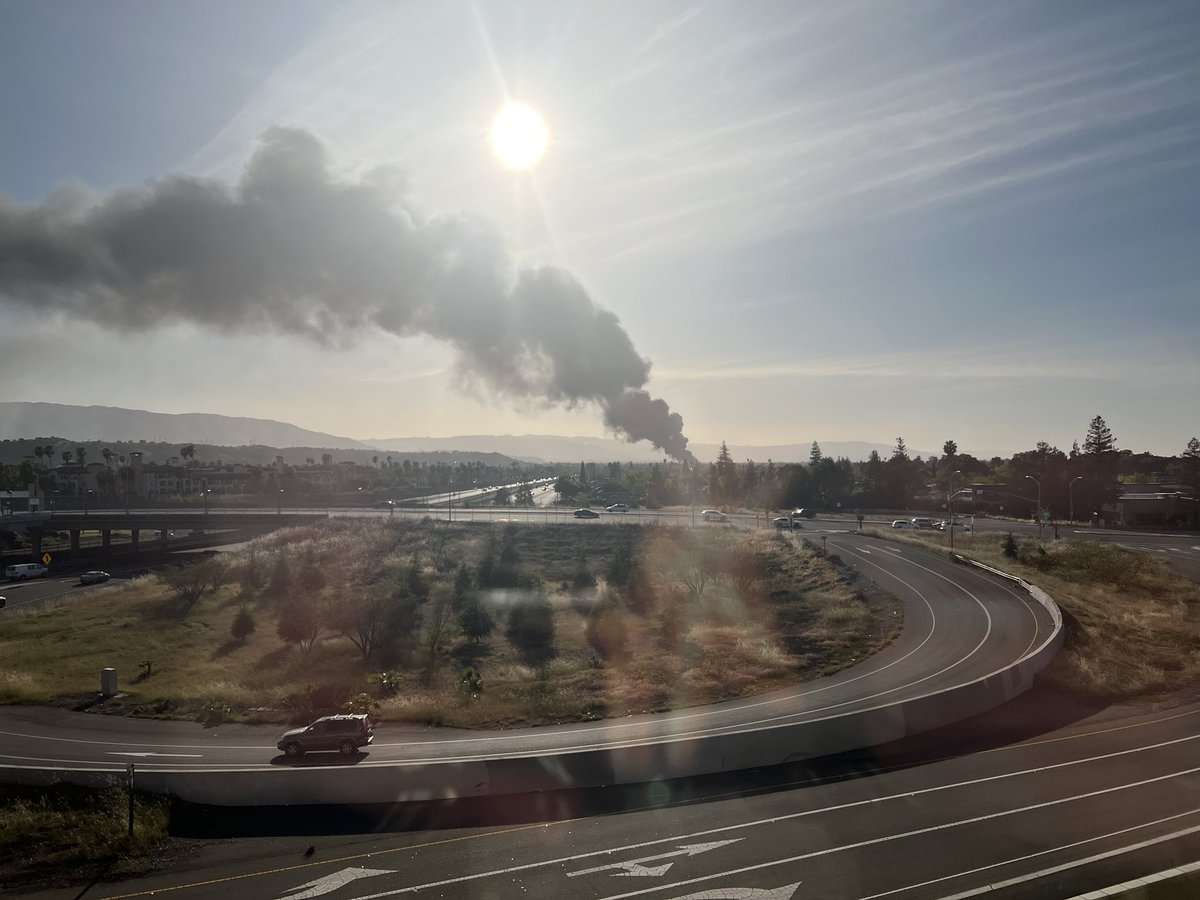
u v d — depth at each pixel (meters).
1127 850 16.45
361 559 89.88
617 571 73.38
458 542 96.25
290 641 53.78
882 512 136.12
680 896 15.11
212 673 47.06
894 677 34.75
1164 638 42.88
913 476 157.12
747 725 28.02
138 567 103.06
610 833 18.47
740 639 48.81
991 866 15.86
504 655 50.81
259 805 21.16
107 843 18.64
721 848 17.30
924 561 70.75
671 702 33.81
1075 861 16.00
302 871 17.12
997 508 132.25
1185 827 17.59
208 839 19.28
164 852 18.59
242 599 73.00
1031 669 32.03
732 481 161.12
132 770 20.12
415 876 16.55
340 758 26.89
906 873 15.68
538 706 33.88
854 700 31.08
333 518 114.81
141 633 59.75
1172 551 78.44
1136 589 59.56
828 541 85.50
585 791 21.53
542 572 81.38
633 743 22.75
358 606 54.03
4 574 98.06
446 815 20.12
